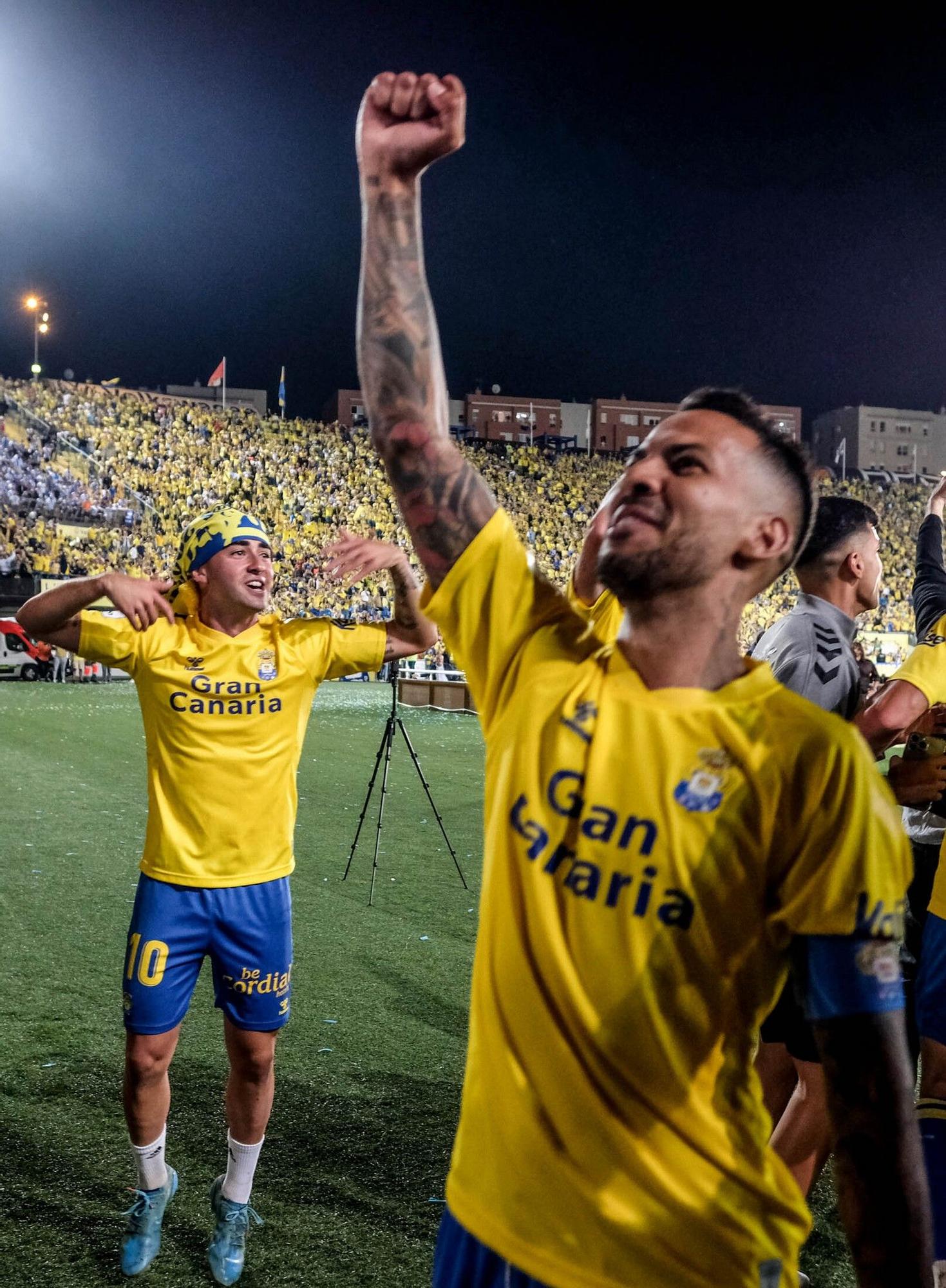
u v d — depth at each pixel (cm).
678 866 109
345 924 609
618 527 121
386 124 136
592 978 111
